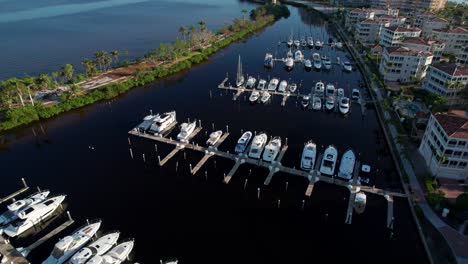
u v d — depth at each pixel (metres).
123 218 68.12
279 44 196.25
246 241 63.03
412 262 59.16
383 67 139.75
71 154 90.06
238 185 77.06
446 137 71.38
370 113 113.00
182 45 169.00
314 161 82.50
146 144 93.88
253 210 70.12
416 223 64.94
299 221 67.44
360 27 193.12
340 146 92.81
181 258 59.53
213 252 60.81
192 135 97.56
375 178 79.69
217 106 117.00
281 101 120.31
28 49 185.75
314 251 61.06
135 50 185.62
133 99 123.31
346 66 150.62
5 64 160.25
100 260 53.66
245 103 119.38
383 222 67.00
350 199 72.56
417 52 130.62
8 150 92.81
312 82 138.12
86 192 75.50
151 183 78.19
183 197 73.75
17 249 59.97
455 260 56.22
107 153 90.12
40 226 66.38
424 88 124.94
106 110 114.94
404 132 94.69
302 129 101.56
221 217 68.38
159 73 143.00
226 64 161.00
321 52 181.88
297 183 77.31
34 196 71.62
